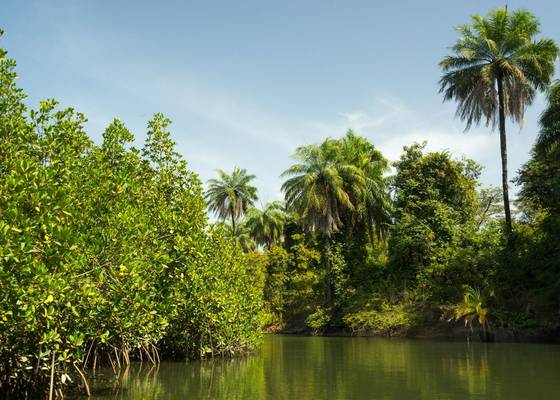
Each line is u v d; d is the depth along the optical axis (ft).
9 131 31.50
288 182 125.80
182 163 55.88
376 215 129.90
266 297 138.92
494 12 101.60
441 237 107.14
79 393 35.32
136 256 35.12
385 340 93.40
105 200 35.99
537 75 97.76
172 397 34.04
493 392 35.45
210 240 57.36
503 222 106.83
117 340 44.96
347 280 125.80
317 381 41.16
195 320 54.39
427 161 115.34
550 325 78.48
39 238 25.46
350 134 146.10
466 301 85.97
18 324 27.17
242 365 52.85
